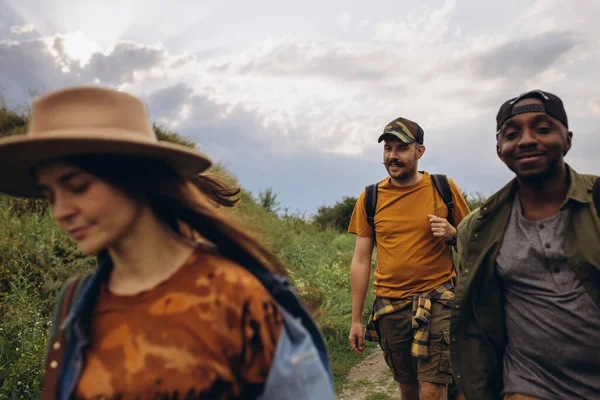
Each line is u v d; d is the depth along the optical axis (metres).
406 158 3.73
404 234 3.72
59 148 1.30
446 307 3.57
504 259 2.44
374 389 5.35
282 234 10.40
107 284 1.47
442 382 3.48
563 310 2.29
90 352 1.38
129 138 1.31
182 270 1.40
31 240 6.26
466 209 3.79
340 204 16.09
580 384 2.31
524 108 2.31
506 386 2.49
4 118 10.09
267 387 1.31
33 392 4.12
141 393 1.30
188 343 1.31
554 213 2.37
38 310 5.12
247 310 1.35
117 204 1.36
